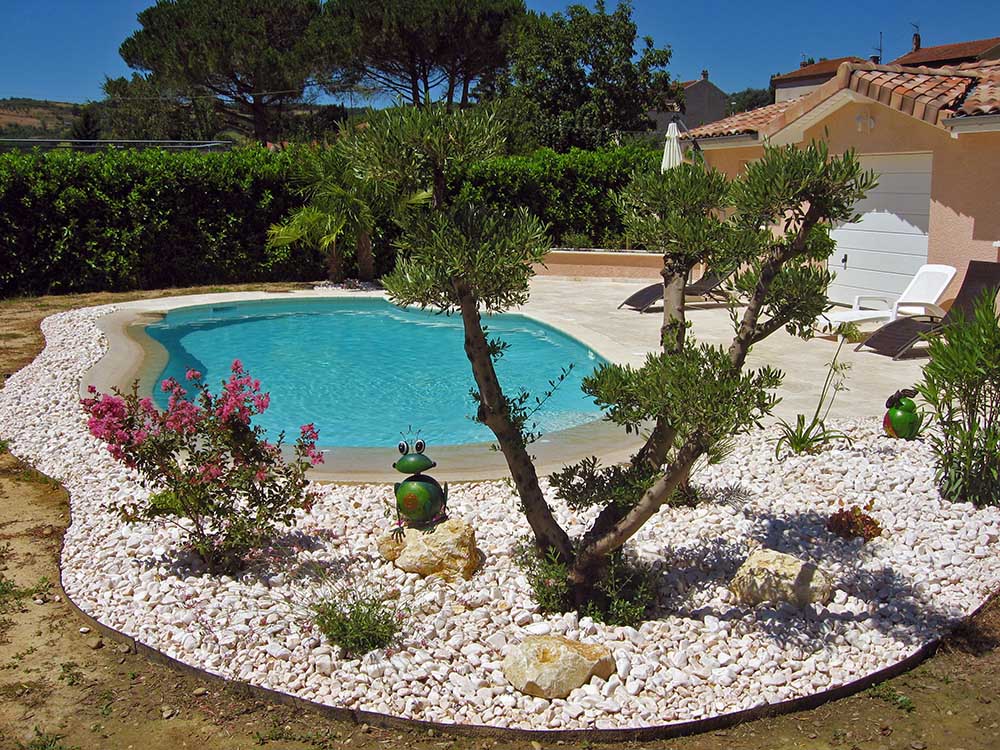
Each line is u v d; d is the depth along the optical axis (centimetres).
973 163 1294
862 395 995
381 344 1586
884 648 477
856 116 1498
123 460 568
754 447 813
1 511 705
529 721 418
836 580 552
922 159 1411
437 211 448
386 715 422
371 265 2161
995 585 547
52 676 467
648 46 4103
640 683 441
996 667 467
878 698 444
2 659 483
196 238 2088
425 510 600
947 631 496
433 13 3778
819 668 459
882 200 1506
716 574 570
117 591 547
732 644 480
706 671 454
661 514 662
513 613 513
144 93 4566
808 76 5503
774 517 659
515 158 2450
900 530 630
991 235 1279
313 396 1222
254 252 2166
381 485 748
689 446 450
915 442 805
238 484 575
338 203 1952
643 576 532
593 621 499
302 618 501
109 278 1995
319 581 557
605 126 3988
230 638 481
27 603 547
